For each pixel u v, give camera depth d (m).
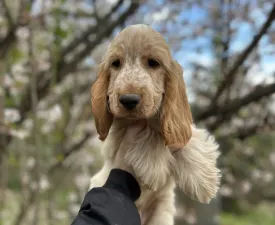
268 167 1.50
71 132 0.87
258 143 1.37
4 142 0.64
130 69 0.26
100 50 0.85
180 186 0.30
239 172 1.43
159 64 0.27
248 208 2.15
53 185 0.95
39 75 0.68
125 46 0.27
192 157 0.30
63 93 0.85
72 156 0.94
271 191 1.86
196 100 1.00
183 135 0.28
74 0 0.76
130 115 0.26
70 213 1.07
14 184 1.11
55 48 0.64
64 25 0.70
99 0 0.82
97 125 0.30
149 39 0.27
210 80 0.95
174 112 0.28
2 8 0.67
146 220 0.33
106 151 0.33
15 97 0.73
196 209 0.98
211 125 0.68
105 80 0.29
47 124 0.82
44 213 0.84
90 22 0.81
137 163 0.28
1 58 0.62
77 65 0.71
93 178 0.35
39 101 0.68
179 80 0.29
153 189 0.29
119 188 0.27
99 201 0.25
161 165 0.29
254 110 0.85
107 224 0.24
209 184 0.30
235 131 0.79
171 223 0.33
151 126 0.30
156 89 0.27
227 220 1.84
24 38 0.62
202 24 0.75
